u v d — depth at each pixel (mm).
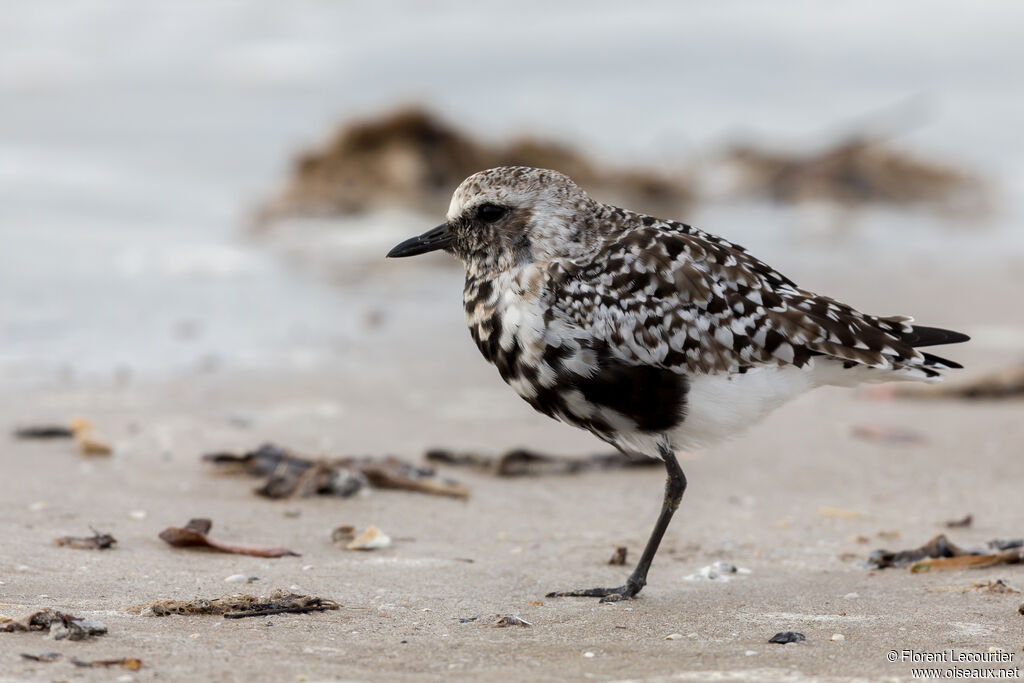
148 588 7441
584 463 11445
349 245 23969
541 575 8305
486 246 8406
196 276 20500
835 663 6129
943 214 31625
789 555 8961
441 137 27766
